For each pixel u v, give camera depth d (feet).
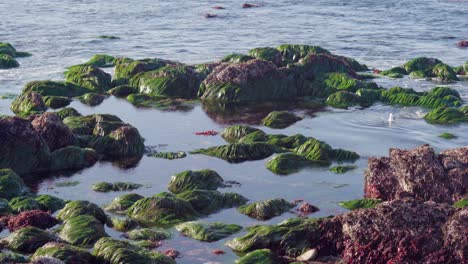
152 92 125.59
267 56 144.56
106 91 127.13
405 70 143.95
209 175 77.82
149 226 65.82
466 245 54.90
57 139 88.48
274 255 58.49
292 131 101.45
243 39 187.01
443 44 179.83
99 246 57.41
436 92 121.49
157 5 262.06
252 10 252.42
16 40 178.81
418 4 263.29
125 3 265.95
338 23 217.97
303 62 134.72
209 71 132.26
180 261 58.70
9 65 145.69
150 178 80.89
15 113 110.11
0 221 65.21
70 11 240.94
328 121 107.34
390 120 107.55
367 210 59.11
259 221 67.41
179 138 97.55
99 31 197.47
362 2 272.31
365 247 57.57
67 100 116.88
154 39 184.96
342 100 119.96
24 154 83.10
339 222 59.77
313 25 214.28
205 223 64.90
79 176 81.71
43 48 168.35
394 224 57.41
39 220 64.90
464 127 103.35
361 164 85.61
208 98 122.52
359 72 144.25
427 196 70.64
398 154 73.00
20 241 59.62
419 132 100.73
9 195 72.54
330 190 76.69
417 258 56.08
